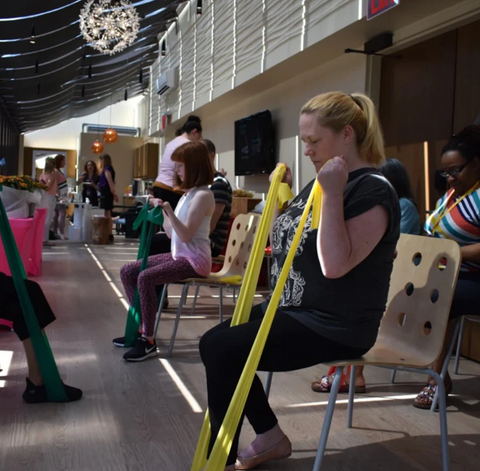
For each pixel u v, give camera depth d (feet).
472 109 14.58
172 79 39.19
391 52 17.74
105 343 11.68
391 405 8.86
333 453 7.08
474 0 13.94
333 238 5.13
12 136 60.34
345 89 19.71
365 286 5.58
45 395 8.32
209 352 5.68
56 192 31.22
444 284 6.41
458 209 9.29
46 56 32.37
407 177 10.11
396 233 5.63
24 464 6.46
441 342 6.27
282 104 25.00
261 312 6.48
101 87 53.36
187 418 7.94
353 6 16.25
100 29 24.26
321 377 9.93
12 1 21.98
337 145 5.60
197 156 10.64
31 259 19.80
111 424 7.65
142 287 10.61
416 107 16.74
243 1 25.64
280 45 21.43
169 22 40.37
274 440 6.59
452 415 8.53
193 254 10.73
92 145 60.39
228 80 27.48
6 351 10.78
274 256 6.31
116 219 41.09
